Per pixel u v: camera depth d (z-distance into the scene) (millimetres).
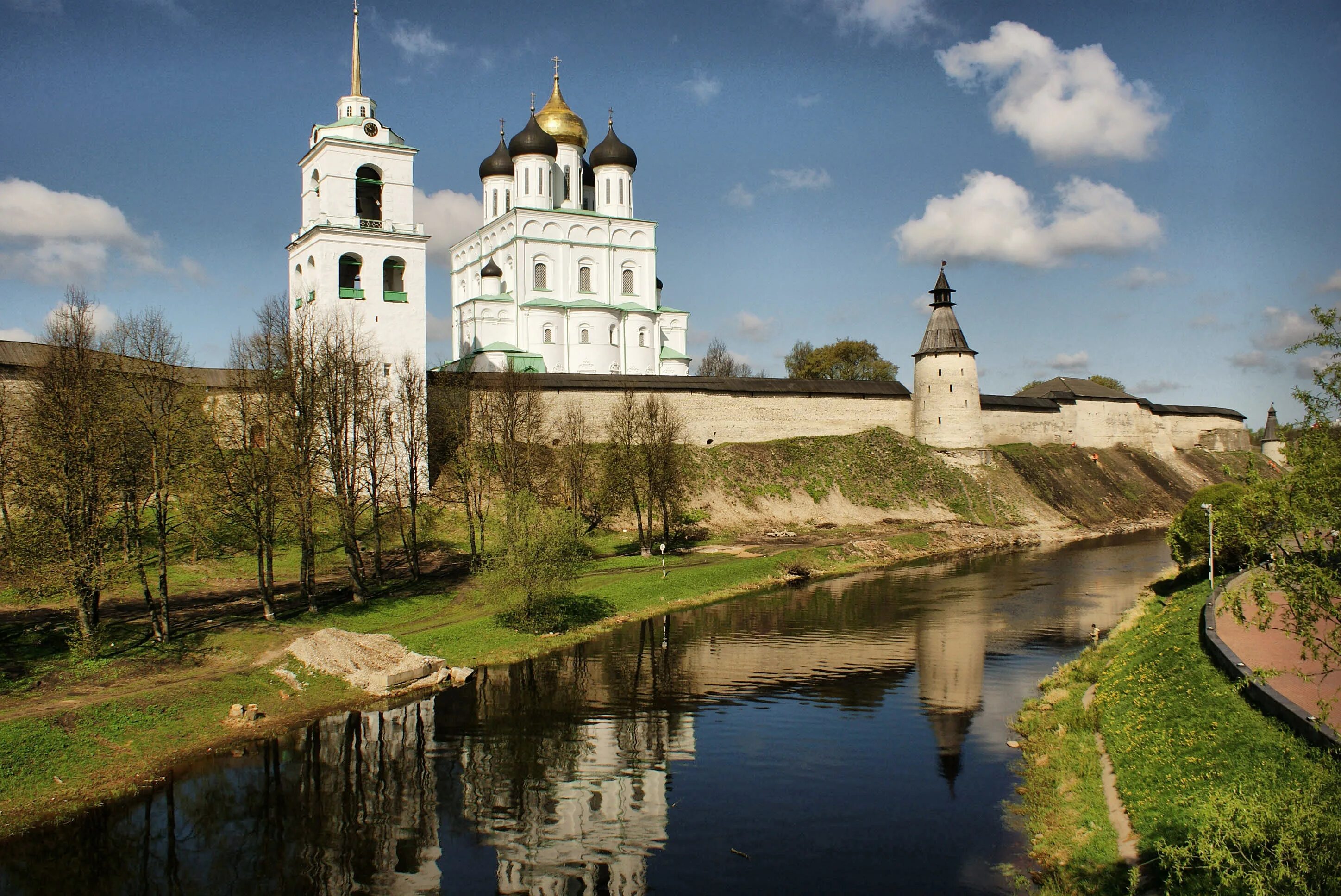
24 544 29094
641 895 16906
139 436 32000
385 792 21734
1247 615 26297
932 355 83750
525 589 37250
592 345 81250
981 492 78312
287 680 28781
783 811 20484
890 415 85812
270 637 32781
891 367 111312
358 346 52812
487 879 17734
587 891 17141
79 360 30984
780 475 74312
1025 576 52156
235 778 22516
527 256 82438
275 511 37875
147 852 18719
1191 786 16938
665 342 93812
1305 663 20953
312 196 58719
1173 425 113750
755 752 24203
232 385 40562
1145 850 15695
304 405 39219
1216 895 12906
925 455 81250
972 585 49438
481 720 26938
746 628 39125
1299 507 11703
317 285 55781
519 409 59094
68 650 29719
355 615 37281
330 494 41312
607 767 23297
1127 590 47156
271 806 20922
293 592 40781
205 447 34781
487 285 81312
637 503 56719
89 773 22078
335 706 27922
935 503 76062
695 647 35750
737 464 73625
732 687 30156
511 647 35250
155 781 22234
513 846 19109
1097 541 70000
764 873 17688
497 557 38500
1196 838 14062
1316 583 11398
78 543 29094
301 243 57844
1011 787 21375
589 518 59469
